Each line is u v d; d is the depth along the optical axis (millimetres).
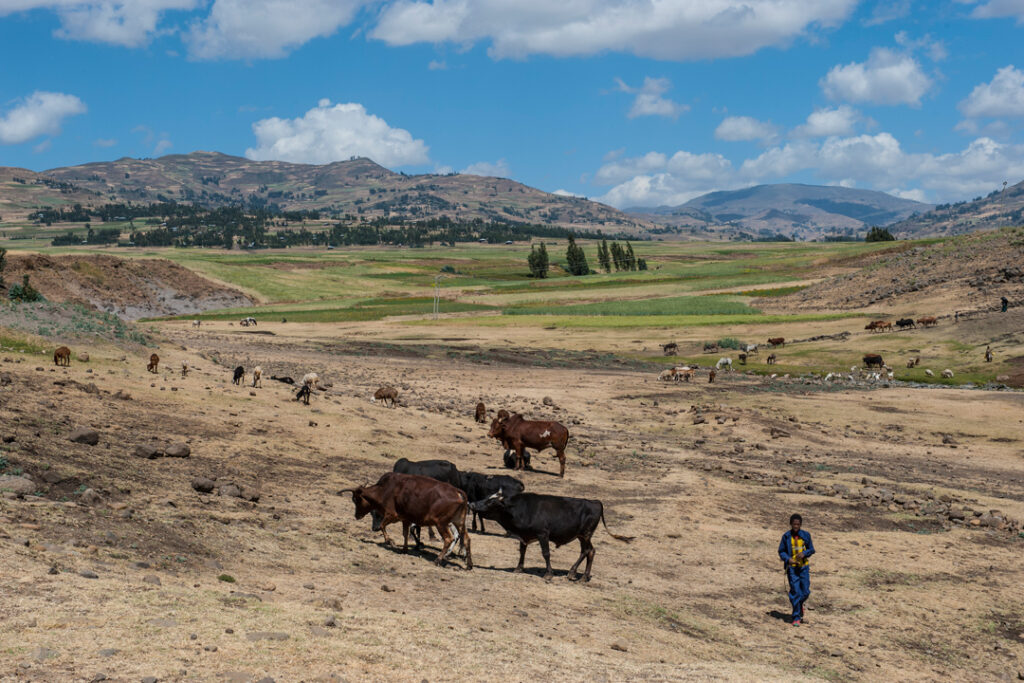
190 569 10398
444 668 8016
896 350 71062
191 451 18844
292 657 7586
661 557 16484
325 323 107562
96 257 140125
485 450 26984
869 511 22422
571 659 9109
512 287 167250
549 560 14008
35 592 8086
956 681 11461
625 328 95750
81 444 16656
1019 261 99188
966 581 16656
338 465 20891
